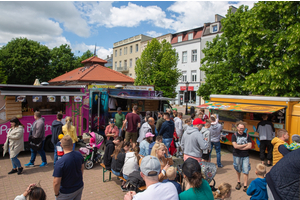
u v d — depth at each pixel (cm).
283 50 1165
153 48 2061
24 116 741
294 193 218
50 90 778
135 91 1114
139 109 1140
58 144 546
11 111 706
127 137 735
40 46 2725
